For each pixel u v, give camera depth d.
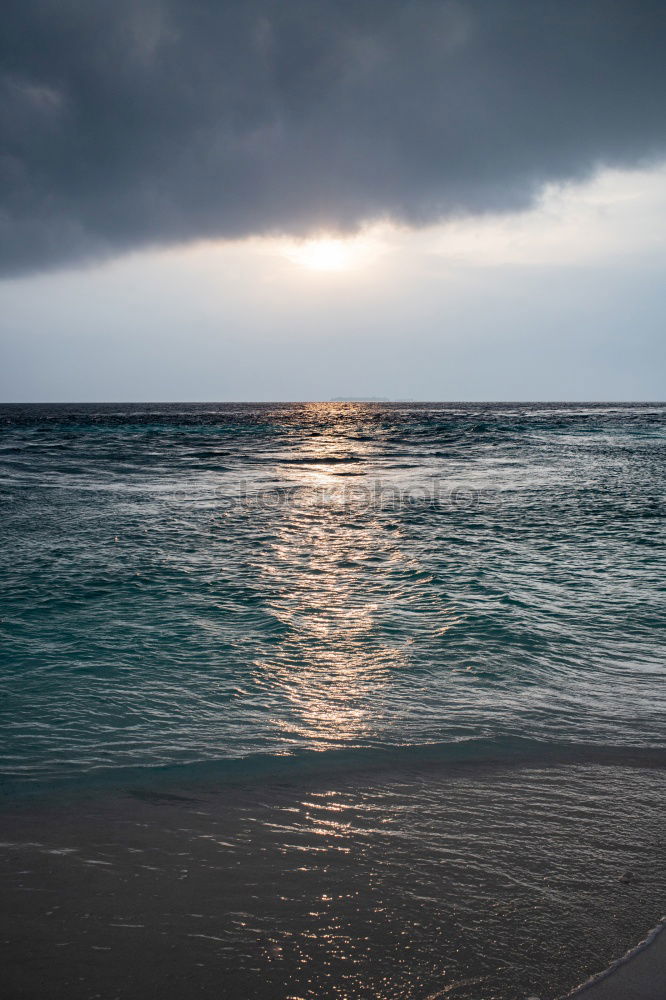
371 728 4.94
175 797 3.91
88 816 3.68
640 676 6.10
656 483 22.16
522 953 2.66
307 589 9.25
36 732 4.81
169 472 25.73
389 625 7.57
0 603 8.46
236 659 6.45
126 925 2.80
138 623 7.65
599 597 8.83
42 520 14.96
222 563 10.93
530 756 4.51
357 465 28.80
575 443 40.50
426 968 2.58
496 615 7.95
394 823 3.65
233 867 3.22
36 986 2.46
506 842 3.48
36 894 2.98
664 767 4.38
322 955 2.65
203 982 2.51
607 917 2.89
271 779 4.15
